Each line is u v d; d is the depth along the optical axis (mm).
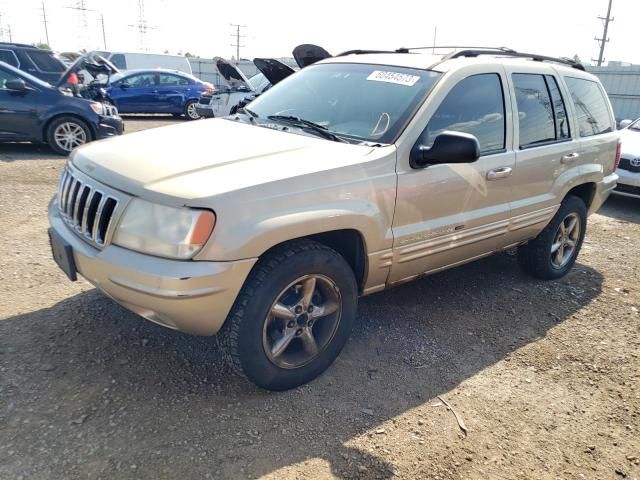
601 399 3273
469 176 3635
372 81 3775
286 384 3029
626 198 9148
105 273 2625
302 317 3018
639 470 2709
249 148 3080
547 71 4488
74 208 2959
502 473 2609
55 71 12445
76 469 2359
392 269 3381
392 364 3439
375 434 2781
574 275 5293
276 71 5746
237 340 2750
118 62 21953
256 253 2613
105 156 3018
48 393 2822
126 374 3043
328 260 2971
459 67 3703
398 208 3248
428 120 3410
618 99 22172
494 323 4125
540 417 3055
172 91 17719
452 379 3346
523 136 4141
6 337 3271
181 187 2561
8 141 9336
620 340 4027
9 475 2289
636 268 5641
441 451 2709
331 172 2924
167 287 2451
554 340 3951
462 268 5164
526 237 4512
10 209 5789
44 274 4184
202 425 2709
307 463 2539
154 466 2416
